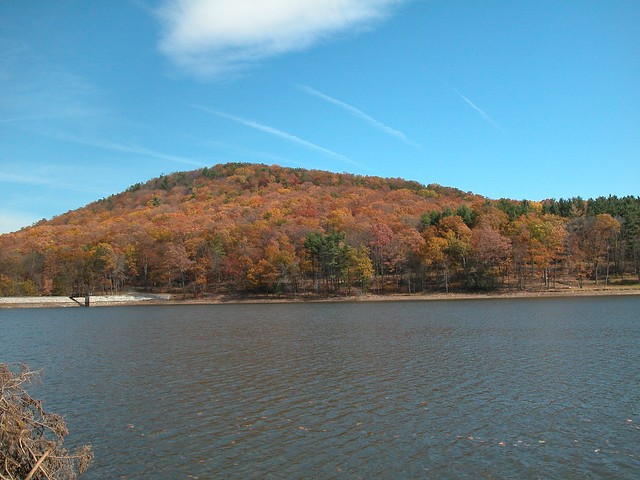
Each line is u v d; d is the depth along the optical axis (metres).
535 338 50.72
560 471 18.91
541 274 135.12
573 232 135.38
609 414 25.44
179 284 155.88
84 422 26.23
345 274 129.25
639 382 31.73
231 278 150.38
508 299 112.44
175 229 164.50
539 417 25.20
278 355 44.38
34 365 42.72
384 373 35.91
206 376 36.41
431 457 20.47
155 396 31.19
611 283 126.00
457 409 26.88
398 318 76.00
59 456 15.95
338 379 34.41
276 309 104.62
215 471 19.70
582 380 32.47
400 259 129.00
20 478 14.72
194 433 24.11
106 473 19.70
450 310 88.06
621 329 55.78
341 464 20.02
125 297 139.25
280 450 21.66
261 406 28.33
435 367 37.53
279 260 131.62
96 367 41.12
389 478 18.62
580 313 74.81
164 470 19.89
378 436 23.02
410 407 27.42
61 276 144.00
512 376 34.03
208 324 74.62
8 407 15.20
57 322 85.81
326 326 67.44
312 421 25.44
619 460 19.77
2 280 143.25
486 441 22.08
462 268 133.88
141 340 57.34
